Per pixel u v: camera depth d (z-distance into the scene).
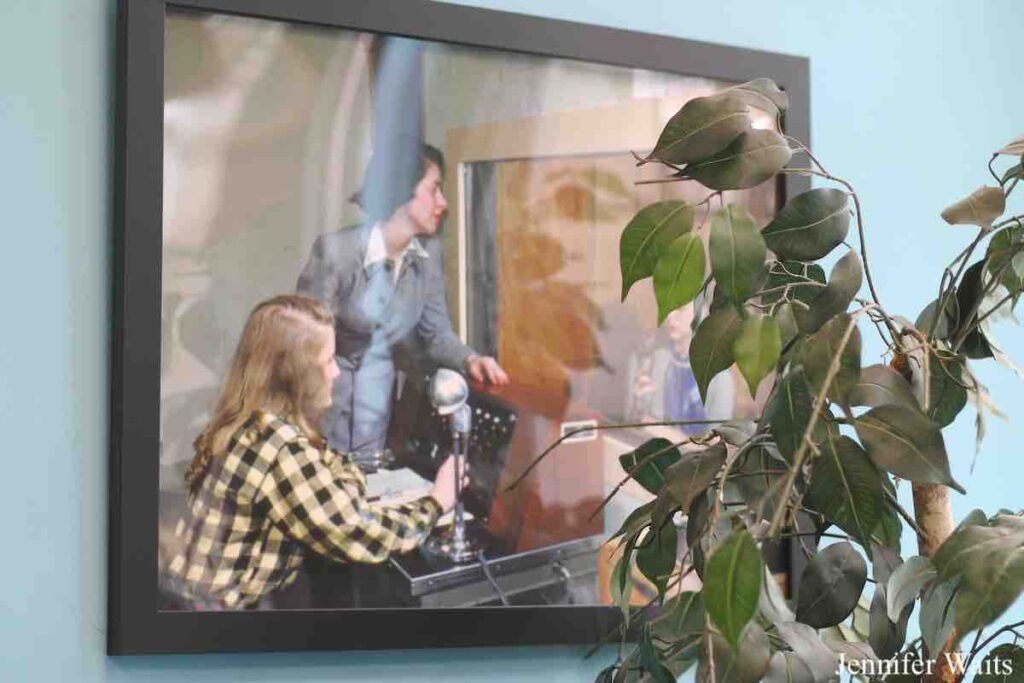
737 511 1.11
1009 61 1.75
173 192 1.30
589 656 1.29
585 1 1.50
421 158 1.40
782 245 1.12
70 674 1.23
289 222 1.34
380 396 1.36
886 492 1.08
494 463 1.40
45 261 1.26
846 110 1.63
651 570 1.21
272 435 1.31
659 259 1.02
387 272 1.37
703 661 1.00
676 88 1.51
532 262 1.43
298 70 1.36
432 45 1.41
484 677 1.39
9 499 1.23
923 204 1.67
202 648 1.26
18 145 1.26
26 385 1.25
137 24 1.28
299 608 1.31
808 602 1.12
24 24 1.28
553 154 1.45
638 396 1.46
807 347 0.98
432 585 1.36
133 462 1.25
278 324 1.33
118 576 1.24
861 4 1.66
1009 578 0.89
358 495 1.34
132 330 1.26
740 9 1.59
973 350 1.20
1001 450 1.68
